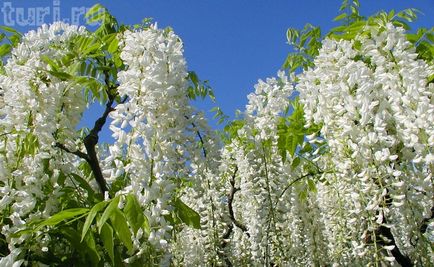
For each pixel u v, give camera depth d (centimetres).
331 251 529
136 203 286
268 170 516
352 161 362
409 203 357
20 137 365
